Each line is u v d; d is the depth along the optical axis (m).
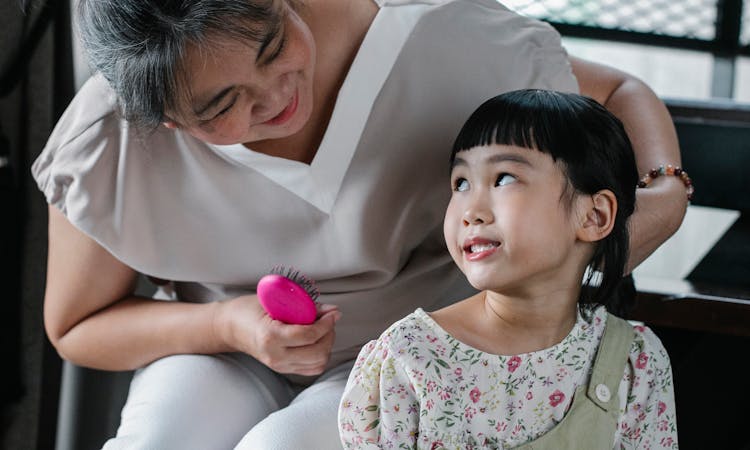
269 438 1.16
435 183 1.30
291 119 1.13
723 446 1.56
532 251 1.04
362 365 1.08
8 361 1.70
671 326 1.47
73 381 1.79
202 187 1.29
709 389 1.55
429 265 1.35
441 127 1.29
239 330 1.28
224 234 1.31
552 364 1.09
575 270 1.10
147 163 1.29
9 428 1.75
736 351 1.53
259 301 1.28
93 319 1.39
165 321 1.34
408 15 1.26
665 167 1.35
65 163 1.29
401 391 1.06
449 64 1.29
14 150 1.68
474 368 1.07
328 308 1.25
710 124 1.76
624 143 1.10
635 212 1.27
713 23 2.16
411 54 1.26
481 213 1.05
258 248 1.32
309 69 1.12
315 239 1.30
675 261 2.15
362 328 1.37
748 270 1.71
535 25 1.38
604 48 2.28
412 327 1.08
